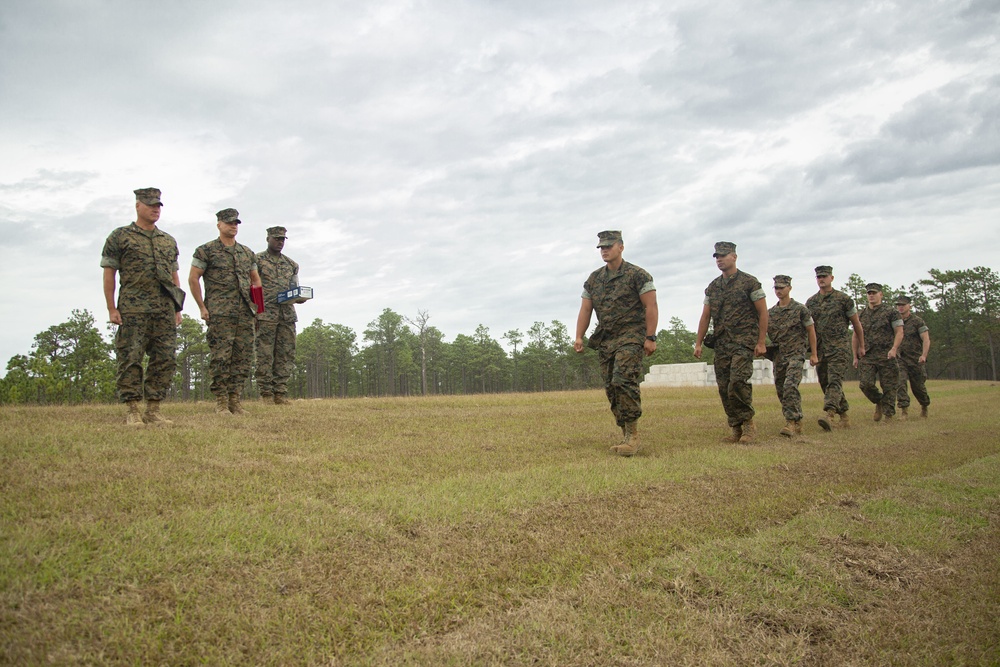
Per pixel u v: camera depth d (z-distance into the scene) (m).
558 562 3.72
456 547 3.87
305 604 3.03
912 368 13.18
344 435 7.71
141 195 7.17
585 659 2.71
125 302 7.12
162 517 3.91
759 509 4.92
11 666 2.35
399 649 2.72
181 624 2.77
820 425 10.12
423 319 63.38
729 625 3.07
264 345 11.34
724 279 8.81
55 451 5.50
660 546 4.04
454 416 10.52
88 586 3.00
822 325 11.09
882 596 3.51
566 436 8.50
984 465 6.94
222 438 6.68
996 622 3.16
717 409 13.98
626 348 7.27
